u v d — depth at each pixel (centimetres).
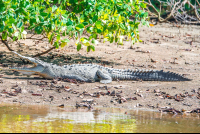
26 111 1758
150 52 4338
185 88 2555
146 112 1905
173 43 5116
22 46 4244
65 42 2538
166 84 2727
